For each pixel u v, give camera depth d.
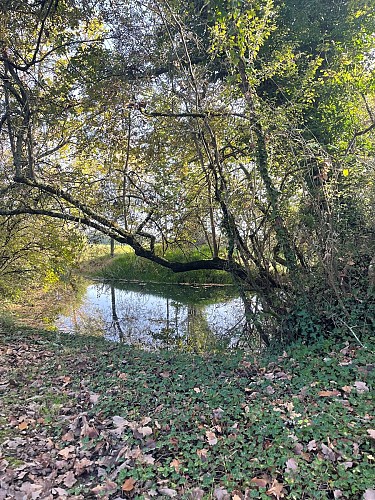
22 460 4.41
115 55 10.01
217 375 6.49
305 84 9.45
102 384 6.37
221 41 7.61
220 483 3.57
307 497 3.28
